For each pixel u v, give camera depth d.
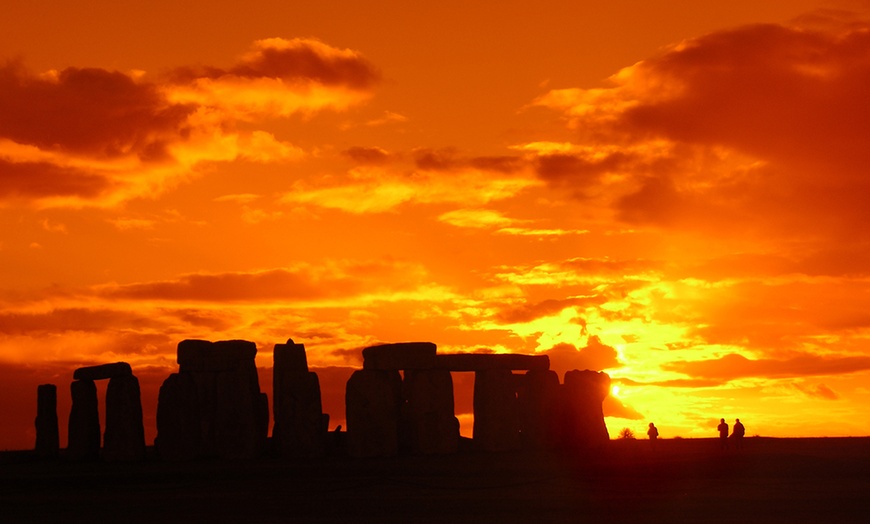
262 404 139.00
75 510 94.12
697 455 127.75
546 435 143.38
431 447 136.38
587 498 96.69
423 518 86.62
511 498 97.25
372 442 133.62
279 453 136.12
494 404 139.88
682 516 85.94
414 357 138.50
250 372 136.00
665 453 131.75
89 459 141.12
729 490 99.94
